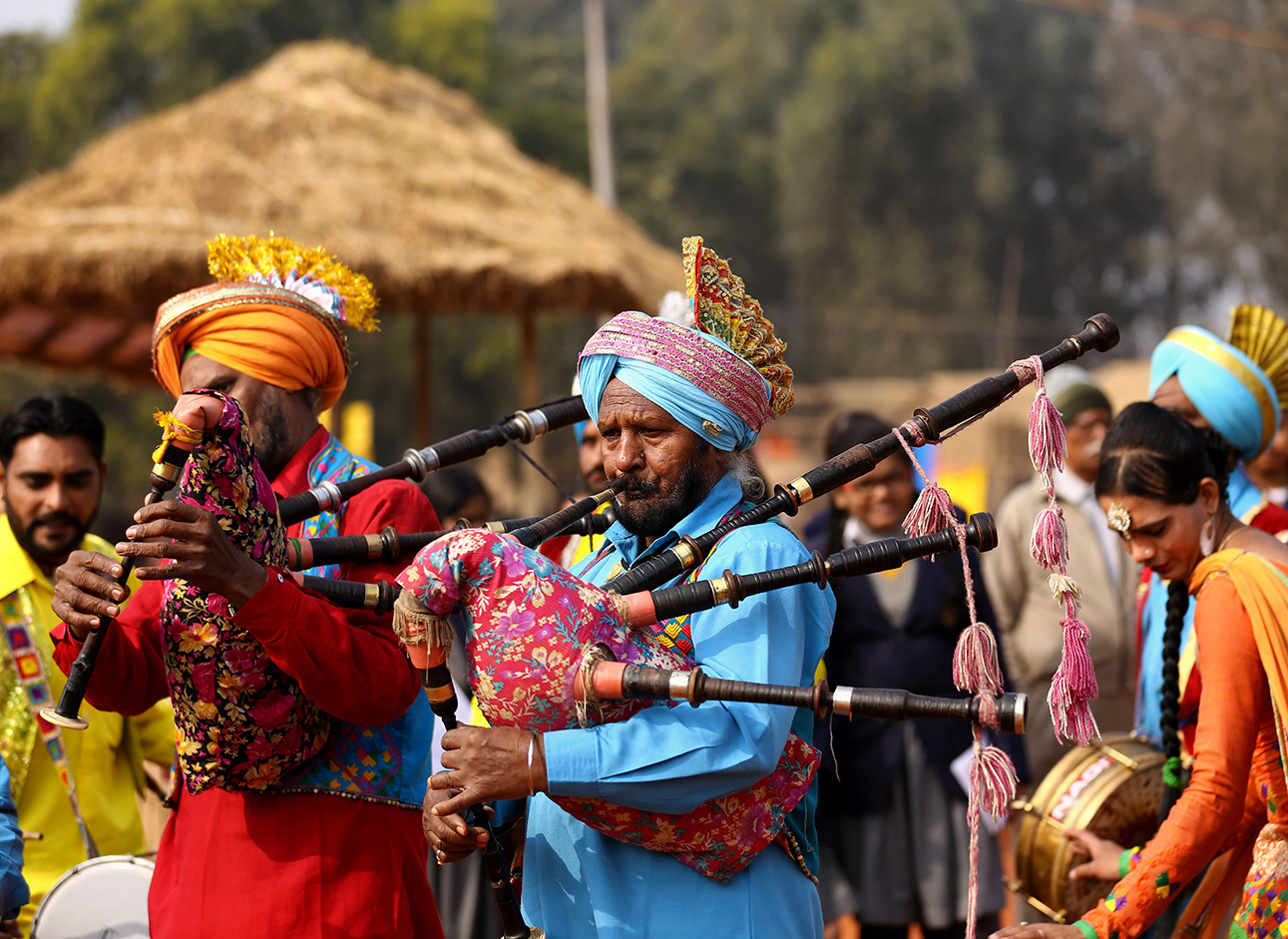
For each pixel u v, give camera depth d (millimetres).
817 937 4094
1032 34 80812
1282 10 70375
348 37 62531
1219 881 4988
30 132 62812
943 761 7254
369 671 4137
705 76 78312
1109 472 5117
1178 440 5043
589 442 7141
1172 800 5352
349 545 4270
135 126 16812
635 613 3697
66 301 15156
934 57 72500
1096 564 9305
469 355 59094
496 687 3600
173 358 4734
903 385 55469
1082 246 77875
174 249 14094
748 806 3838
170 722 6477
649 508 3992
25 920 5832
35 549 6152
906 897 7168
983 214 74250
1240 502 6152
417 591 3637
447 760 3623
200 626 4059
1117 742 6129
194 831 4453
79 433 6207
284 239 4961
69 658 4449
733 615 3822
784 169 72125
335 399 5008
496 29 92688
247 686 4094
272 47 60625
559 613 3607
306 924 4301
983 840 7246
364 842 4422
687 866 3869
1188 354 6219
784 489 3977
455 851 3682
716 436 3936
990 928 7281
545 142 64125
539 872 4062
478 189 15969
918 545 3754
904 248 70375
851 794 7195
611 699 3621
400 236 14820
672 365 3879
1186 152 74812
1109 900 4445
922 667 7309
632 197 69562
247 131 15812
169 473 3832
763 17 79125
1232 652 4688
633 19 94188
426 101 17531
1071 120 79000
